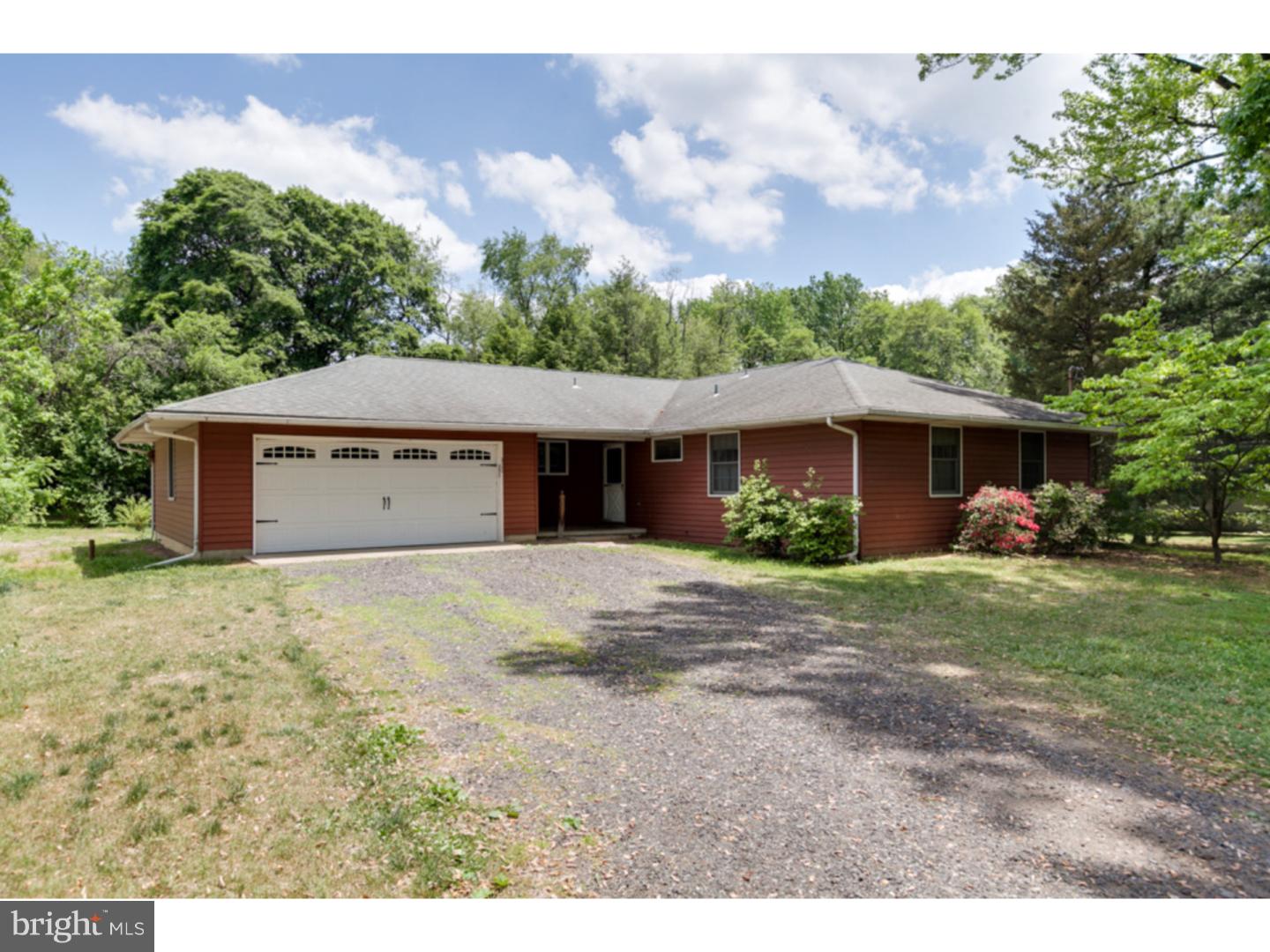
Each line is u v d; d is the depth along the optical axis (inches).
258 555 465.1
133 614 290.4
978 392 620.1
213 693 190.4
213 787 137.4
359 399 507.5
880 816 127.6
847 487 469.4
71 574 400.5
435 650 240.1
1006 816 127.9
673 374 1310.3
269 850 116.8
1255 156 368.2
